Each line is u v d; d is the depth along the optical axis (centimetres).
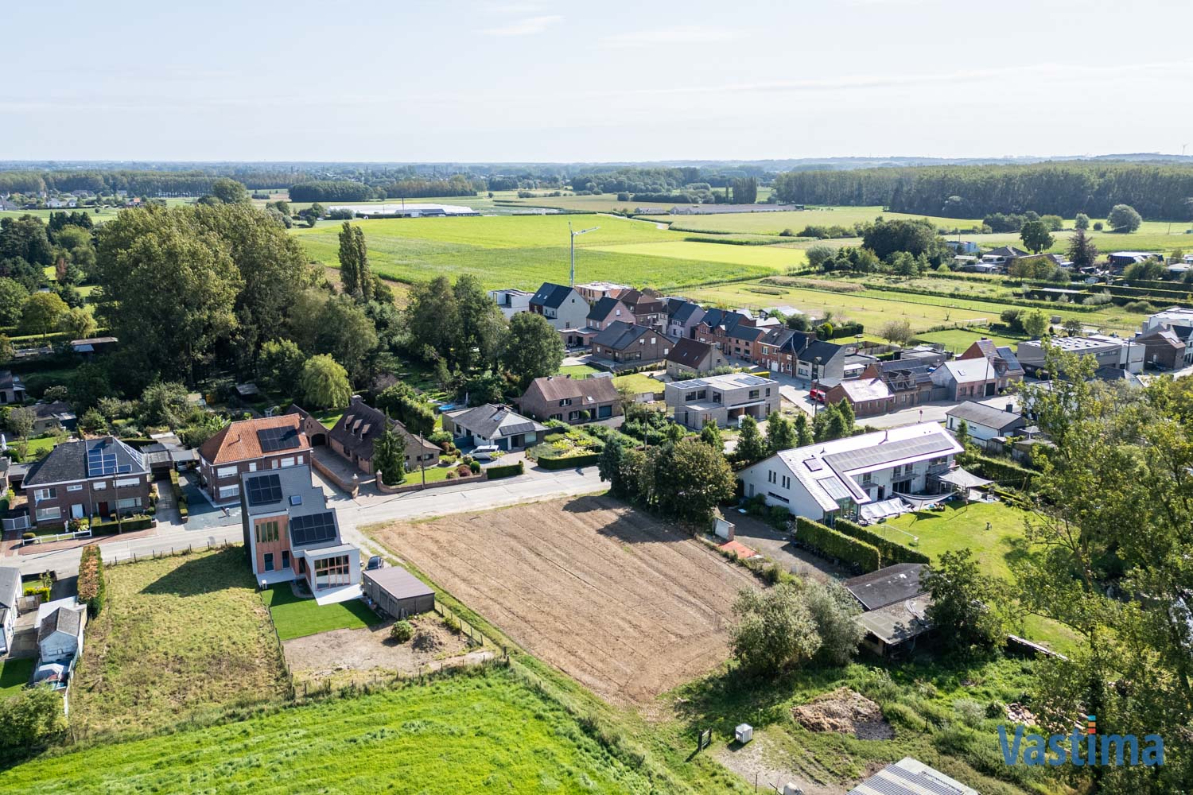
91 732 4894
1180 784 3859
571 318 16675
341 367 11688
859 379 12619
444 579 6869
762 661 5441
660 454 8156
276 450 9044
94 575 6550
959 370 13125
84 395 11200
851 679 5556
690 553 7438
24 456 9588
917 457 9050
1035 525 7381
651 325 17400
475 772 4534
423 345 13750
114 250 12150
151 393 11012
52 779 4478
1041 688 4622
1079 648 5016
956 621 5953
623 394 12062
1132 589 4494
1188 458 4312
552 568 7106
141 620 6216
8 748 4709
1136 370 14338
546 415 11238
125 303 11819
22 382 12319
